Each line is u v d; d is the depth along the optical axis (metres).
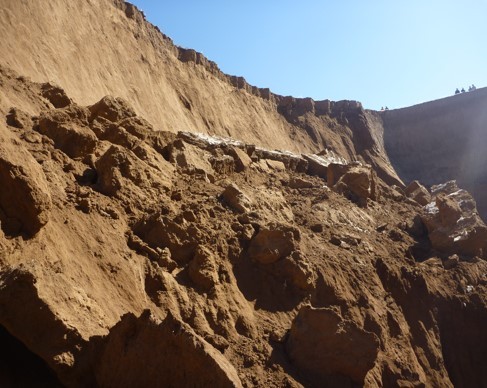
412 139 46.34
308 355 9.49
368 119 45.41
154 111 25.73
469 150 43.97
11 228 7.80
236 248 11.26
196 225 11.13
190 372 7.11
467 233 17.78
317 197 18.33
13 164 7.78
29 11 20.09
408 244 17.67
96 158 11.70
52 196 9.30
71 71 20.84
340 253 13.96
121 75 24.98
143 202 11.05
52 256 8.04
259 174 19.30
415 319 13.98
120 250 9.39
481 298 15.78
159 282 9.37
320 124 41.00
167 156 15.00
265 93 39.06
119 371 7.12
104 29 26.05
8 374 7.07
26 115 11.91
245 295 10.66
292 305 11.01
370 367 9.49
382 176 40.53
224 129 31.36
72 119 12.27
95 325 7.46
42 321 6.88
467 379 14.10
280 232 11.57
